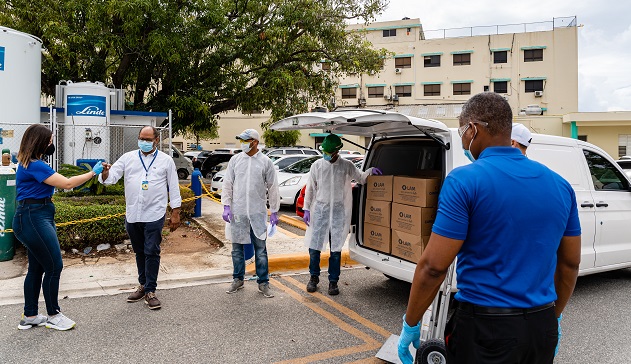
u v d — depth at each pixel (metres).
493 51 40.06
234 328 4.25
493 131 1.98
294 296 5.22
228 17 15.77
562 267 2.04
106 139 10.52
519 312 1.80
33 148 3.87
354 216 5.31
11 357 3.57
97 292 5.15
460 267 1.95
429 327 3.24
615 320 4.64
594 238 5.45
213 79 15.33
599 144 33.97
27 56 9.31
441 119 34.03
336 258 5.25
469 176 1.87
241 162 5.14
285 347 3.88
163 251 6.97
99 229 6.75
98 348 3.76
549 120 34.56
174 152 21.84
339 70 17.45
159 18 12.94
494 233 1.81
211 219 9.59
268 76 15.12
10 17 13.05
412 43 41.44
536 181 1.88
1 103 8.89
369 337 4.13
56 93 10.90
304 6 15.34
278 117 15.28
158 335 4.05
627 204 5.86
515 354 1.78
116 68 16.05
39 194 3.92
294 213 11.23
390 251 4.80
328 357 3.71
